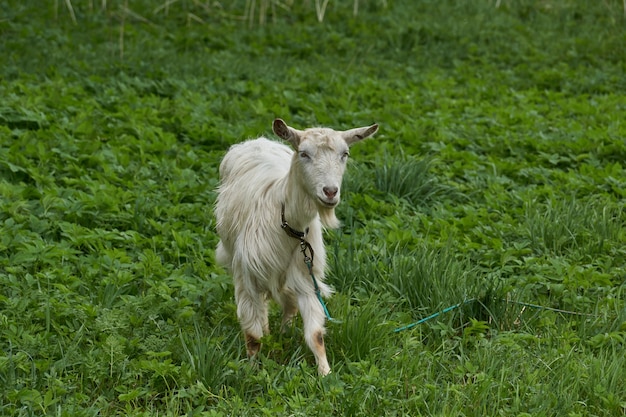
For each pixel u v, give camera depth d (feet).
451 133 43.91
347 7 71.36
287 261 23.44
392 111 47.21
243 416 20.20
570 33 68.64
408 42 64.28
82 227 30.32
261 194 23.73
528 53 63.05
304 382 21.86
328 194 21.50
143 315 24.49
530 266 29.55
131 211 32.14
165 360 22.24
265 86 51.03
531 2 75.82
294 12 69.82
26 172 34.35
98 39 58.44
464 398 21.29
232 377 22.06
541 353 24.00
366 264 28.40
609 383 22.26
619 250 30.94
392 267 28.53
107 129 40.98
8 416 19.92
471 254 30.83
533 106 50.26
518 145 43.19
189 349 22.84
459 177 39.42
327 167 21.63
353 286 27.76
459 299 26.63
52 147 37.50
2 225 30.01
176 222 31.53
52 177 34.24
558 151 42.65
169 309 25.38
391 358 23.12
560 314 27.04
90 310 24.25
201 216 32.65
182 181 35.37
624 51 63.16
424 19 69.41
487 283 27.91
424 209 35.27
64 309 24.32
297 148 22.12
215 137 41.24
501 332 25.67
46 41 56.08
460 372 22.39
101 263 27.68
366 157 40.19
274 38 62.18
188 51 58.75
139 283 27.63
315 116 45.44
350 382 21.86
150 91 48.83
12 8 62.18
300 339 24.58
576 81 56.49
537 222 32.78
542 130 45.73
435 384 21.94
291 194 22.56
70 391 21.38
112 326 23.35
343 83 53.36
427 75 57.06
